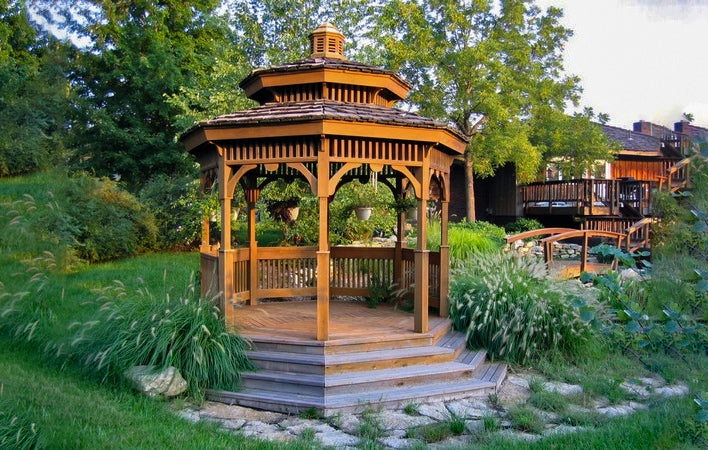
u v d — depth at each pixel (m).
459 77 19.17
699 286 4.46
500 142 18.31
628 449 4.51
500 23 20.27
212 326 6.17
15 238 6.52
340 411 5.57
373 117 6.14
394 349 6.52
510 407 5.70
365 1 16.59
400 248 8.85
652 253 7.95
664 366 6.88
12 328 6.55
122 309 6.46
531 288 7.77
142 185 19.86
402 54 18.70
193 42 22.08
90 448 4.33
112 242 13.07
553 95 21.64
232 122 6.22
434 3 19.83
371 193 12.48
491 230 17.50
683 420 4.82
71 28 19.69
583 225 19.59
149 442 4.55
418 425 5.25
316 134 6.04
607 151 20.83
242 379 6.04
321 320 6.28
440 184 7.88
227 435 4.85
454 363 6.59
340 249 9.13
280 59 15.35
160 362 5.95
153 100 19.97
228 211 6.65
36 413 4.61
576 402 5.93
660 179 19.02
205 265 7.61
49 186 6.73
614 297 5.30
